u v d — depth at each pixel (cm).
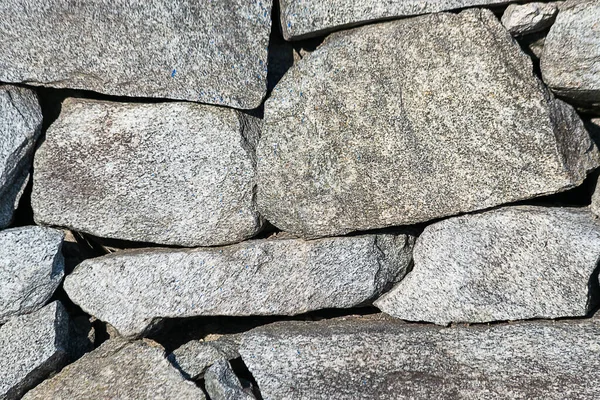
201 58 114
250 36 114
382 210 113
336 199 115
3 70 113
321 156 114
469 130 107
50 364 117
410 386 110
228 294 117
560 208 109
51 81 114
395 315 116
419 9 108
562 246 105
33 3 112
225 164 117
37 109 117
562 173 104
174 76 114
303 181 115
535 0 105
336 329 116
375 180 113
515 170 106
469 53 105
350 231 116
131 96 116
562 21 103
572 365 104
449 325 112
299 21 113
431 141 109
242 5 113
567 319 108
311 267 116
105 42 113
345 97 112
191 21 113
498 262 109
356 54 110
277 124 115
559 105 106
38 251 116
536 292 107
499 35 104
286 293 117
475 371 108
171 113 116
